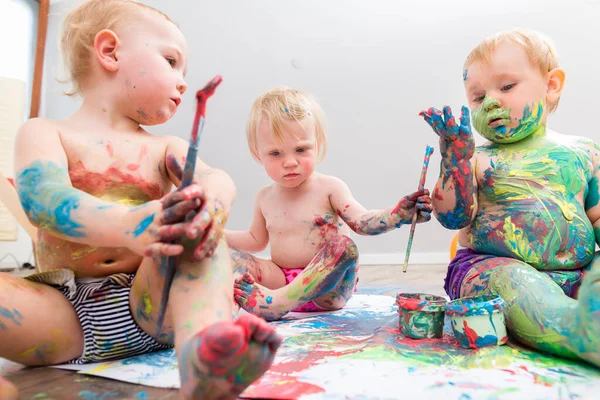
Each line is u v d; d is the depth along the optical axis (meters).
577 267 1.06
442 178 1.08
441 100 3.06
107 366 0.83
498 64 1.12
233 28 3.26
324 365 0.79
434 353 0.86
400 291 1.73
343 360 0.82
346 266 1.18
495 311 0.87
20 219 1.45
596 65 2.79
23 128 0.84
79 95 1.01
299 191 1.46
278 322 1.19
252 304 1.20
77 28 0.95
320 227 1.42
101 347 0.85
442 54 3.04
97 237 0.66
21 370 0.83
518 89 1.11
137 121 0.98
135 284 0.83
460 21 2.99
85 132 0.91
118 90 0.93
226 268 0.70
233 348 0.50
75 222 0.67
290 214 1.44
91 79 0.95
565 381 0.70
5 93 3.00
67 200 0.69
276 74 3.24
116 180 0.90
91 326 0.84
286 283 1.44
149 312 0.82
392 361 0.81
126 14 0.94
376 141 3.14
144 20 0.95
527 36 1.14
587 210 1.13
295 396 0.65
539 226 1.05
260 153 1.41
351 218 1.36
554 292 0.87
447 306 0.91
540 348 0.84
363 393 0.66
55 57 3.37
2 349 0.78
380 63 3.10
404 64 3.08
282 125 1.34
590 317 0.74
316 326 1.12
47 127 0.86
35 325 0.80
